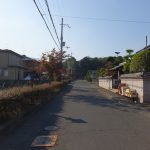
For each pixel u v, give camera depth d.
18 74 47.38
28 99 16.83
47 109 18.53
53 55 39.50
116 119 14.39
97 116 15.37
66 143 9.30
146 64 26.42
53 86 31.48
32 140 9.83
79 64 142.88
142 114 16.48
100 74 65.88
